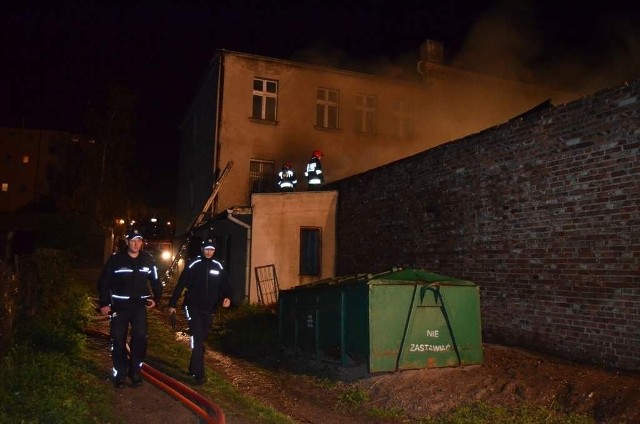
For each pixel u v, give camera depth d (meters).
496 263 9.95
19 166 59.50
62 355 6.89
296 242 16.23
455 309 8.16
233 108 21.86
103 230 31.38
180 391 6.32
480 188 10.50
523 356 8.54
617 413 6.14
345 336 8.37
